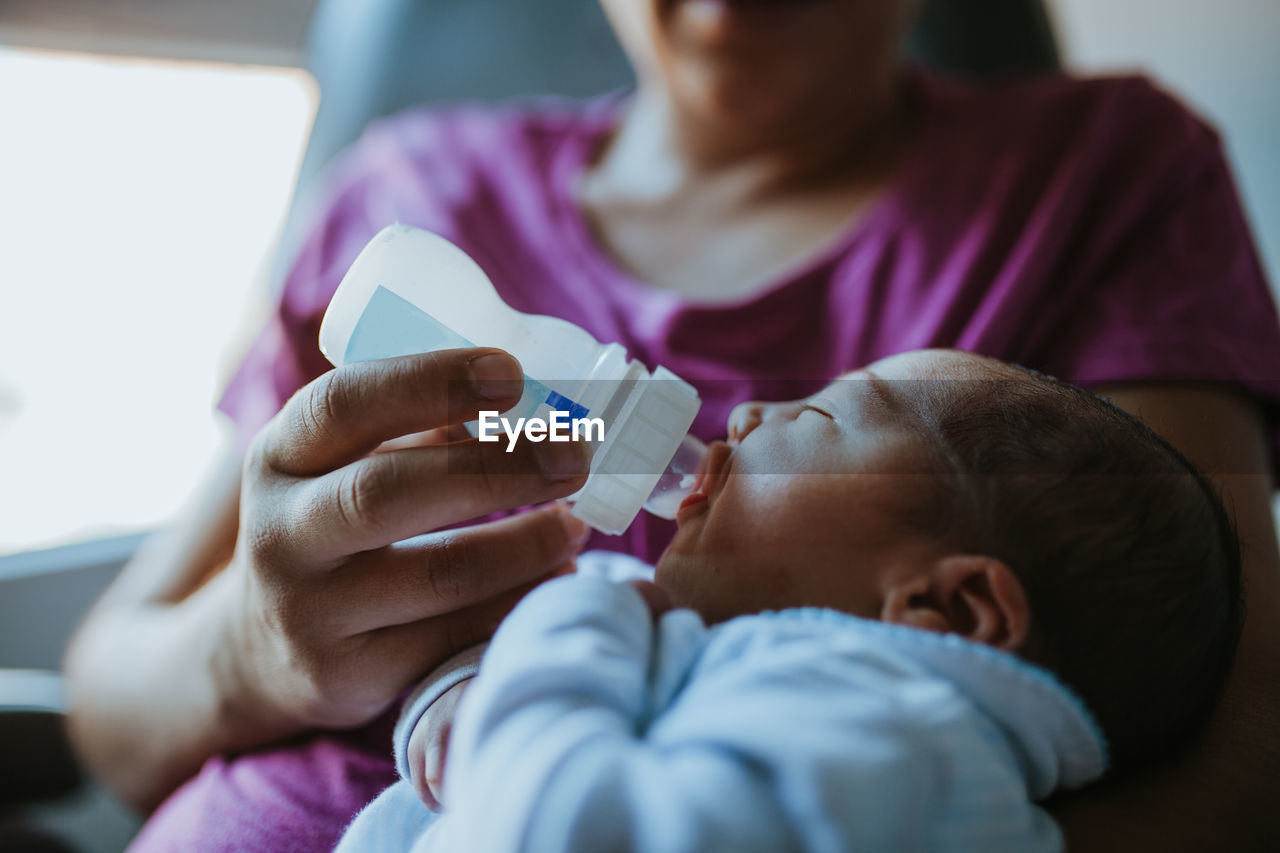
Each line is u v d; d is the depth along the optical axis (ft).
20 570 4.67
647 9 2.95
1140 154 2.98
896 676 1.55
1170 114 3.10
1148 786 1.83
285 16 5.22
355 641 1.90
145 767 2.64
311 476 1.82
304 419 1.75
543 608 1.62
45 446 4.96
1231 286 2.81
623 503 1.92
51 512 4.89
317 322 3.15
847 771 1.31
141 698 2.67
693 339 2.88
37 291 4.97
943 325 2.78
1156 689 1.79
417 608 1.83
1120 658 1.76
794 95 3.05
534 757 1.36
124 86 5.01
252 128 5.29
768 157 3.30
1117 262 2.85
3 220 4.90
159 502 5.04
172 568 3.22
